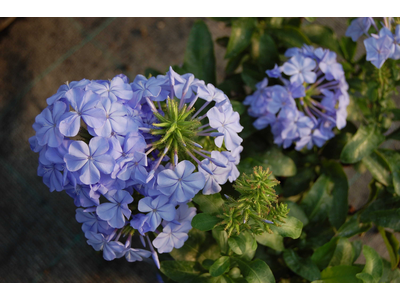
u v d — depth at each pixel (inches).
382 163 18.0
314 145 18.8
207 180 14.1
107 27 26.2
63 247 23.3
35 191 23.8
